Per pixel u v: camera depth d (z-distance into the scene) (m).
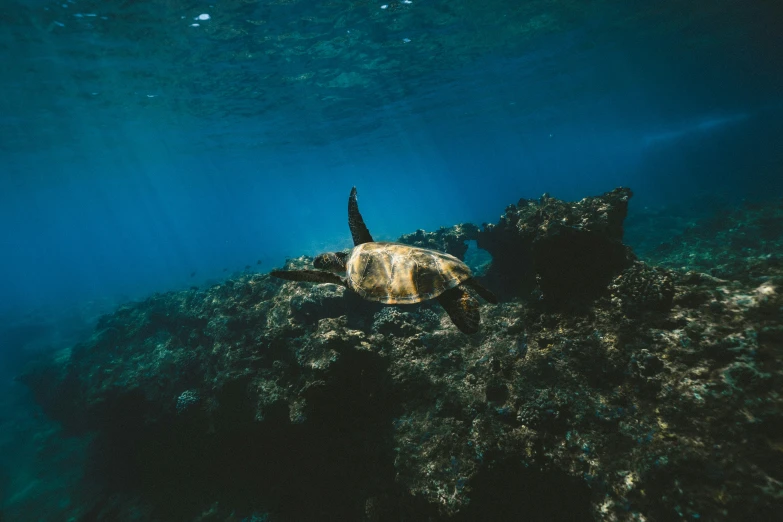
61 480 12.33
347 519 7.10
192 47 14.95
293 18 13.73
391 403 7.22
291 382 8.09
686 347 4.93
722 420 4.14
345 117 29.61
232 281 13.03
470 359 7.46
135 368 12.26
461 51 19.66
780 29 23.33
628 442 4.70
